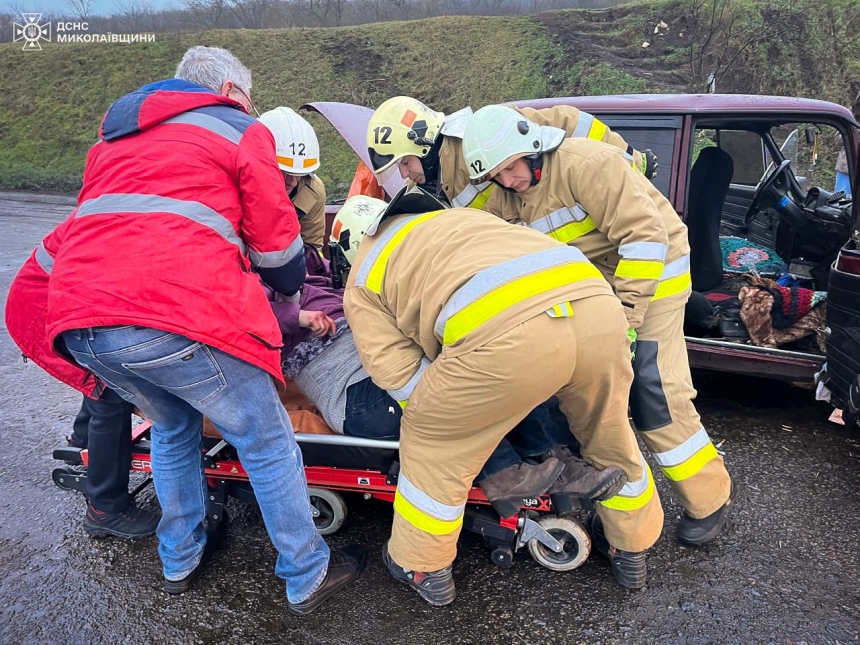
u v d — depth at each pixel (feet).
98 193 6.40
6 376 14.89
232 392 6.60
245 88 8.00
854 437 11.34
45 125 57.77
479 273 6.08
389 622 7.45
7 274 23.27
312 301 8.98
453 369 6.13
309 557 7.43
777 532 8.85
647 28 47.32
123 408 8.39
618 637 7.14
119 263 6.06
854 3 40.98
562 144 7.64
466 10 72.08
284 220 6.95
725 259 14.19
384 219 7.11
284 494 7.11
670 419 7.93
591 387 6.44
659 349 7.96
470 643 7.13
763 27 40.75
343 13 77.05
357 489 8.41
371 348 6.76
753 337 11.59
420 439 6.88
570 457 7.46
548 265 6.16
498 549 8.07
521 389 6.03
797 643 7.00
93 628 7.41
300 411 8.50
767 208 14.75
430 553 7.19
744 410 12.40
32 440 11.82
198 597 7.89
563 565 8.05
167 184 6.29
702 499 8.18
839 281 9.64
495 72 48.60
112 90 60.29
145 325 5.99
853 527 8.93
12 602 7.82
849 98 37.42
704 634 7.14
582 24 51.19
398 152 9.04
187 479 7.63
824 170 25.16
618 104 11.81
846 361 9.62
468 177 9.15
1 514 9.57
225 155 6.51
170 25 77.10
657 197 8.13
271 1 78.59
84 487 9.06
